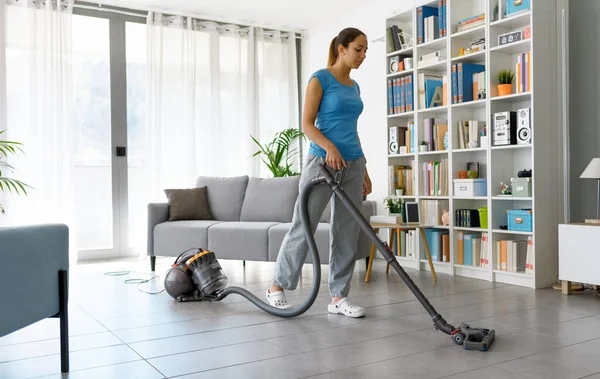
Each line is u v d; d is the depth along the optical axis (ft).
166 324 9.04
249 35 20.20
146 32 18.45
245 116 20.17
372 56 18.24
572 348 7.38
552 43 12.62
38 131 16.83
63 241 6.66
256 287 12.73
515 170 13.64
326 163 9.04
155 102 18.39
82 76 18.03
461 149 13.99
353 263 9.70
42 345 7.83
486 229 13.32
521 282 12.54
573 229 11.23
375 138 18.20
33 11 16.71
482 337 7.55
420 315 9.47
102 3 17.98
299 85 21.65
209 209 16.63
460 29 14.23
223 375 6.42
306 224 9.09
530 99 13.12
